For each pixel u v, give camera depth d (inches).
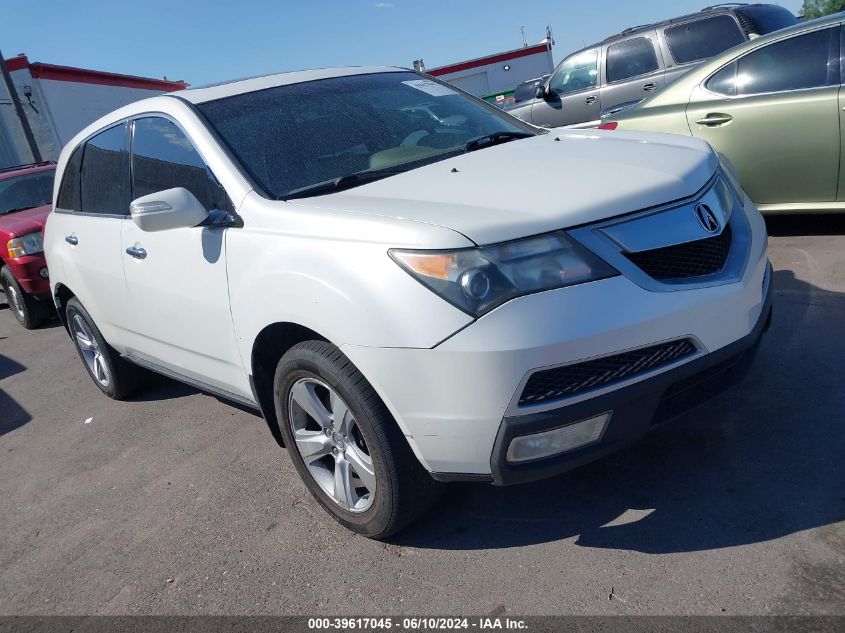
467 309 90.5
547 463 94.4
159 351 156.7
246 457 154.6
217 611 107.4
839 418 121.9
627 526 107.4
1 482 167.9
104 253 161.9
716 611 88.9
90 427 190.2
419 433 97.3
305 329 111.4
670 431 128.2
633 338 92.0
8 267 307.3
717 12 345.7
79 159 180.5
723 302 99.0
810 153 201.0
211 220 124.6
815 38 201.5
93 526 139.4
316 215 108.0
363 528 114.0
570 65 394.9
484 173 114.7
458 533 113.8
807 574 91.7
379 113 144.6
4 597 122.3
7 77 747.4
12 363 270.1
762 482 110.6
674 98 227.5
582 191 101.0
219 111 136.6
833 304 167.2
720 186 115.7
